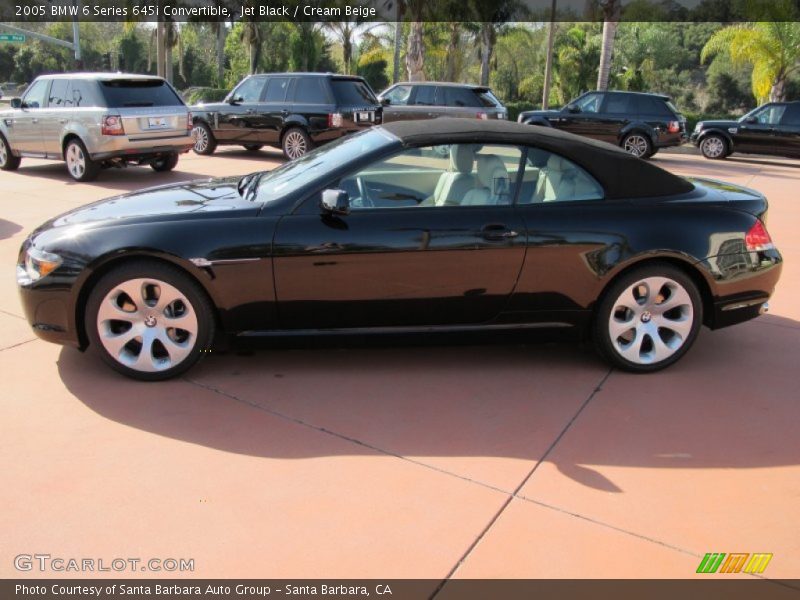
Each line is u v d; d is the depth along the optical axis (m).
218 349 4.14
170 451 3.33
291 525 2.83
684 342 4.28
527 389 4.07
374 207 4.02
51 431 3.47
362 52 47.34
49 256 3.89
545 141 4.15
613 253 4.06
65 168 12.62
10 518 2.83
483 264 4.02
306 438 3.48
